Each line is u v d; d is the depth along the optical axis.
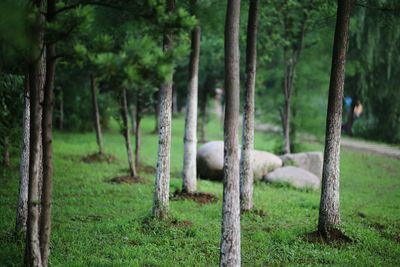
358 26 19.86
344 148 28.42
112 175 16.94
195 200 13.54
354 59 22.17
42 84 8.98
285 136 22.20
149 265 8.38
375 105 27.45
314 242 9.95
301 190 17.00
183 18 6.29
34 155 7.05
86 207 12.30
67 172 16.91
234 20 7.64
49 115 6.99
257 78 24.75
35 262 7.09
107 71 5.30
